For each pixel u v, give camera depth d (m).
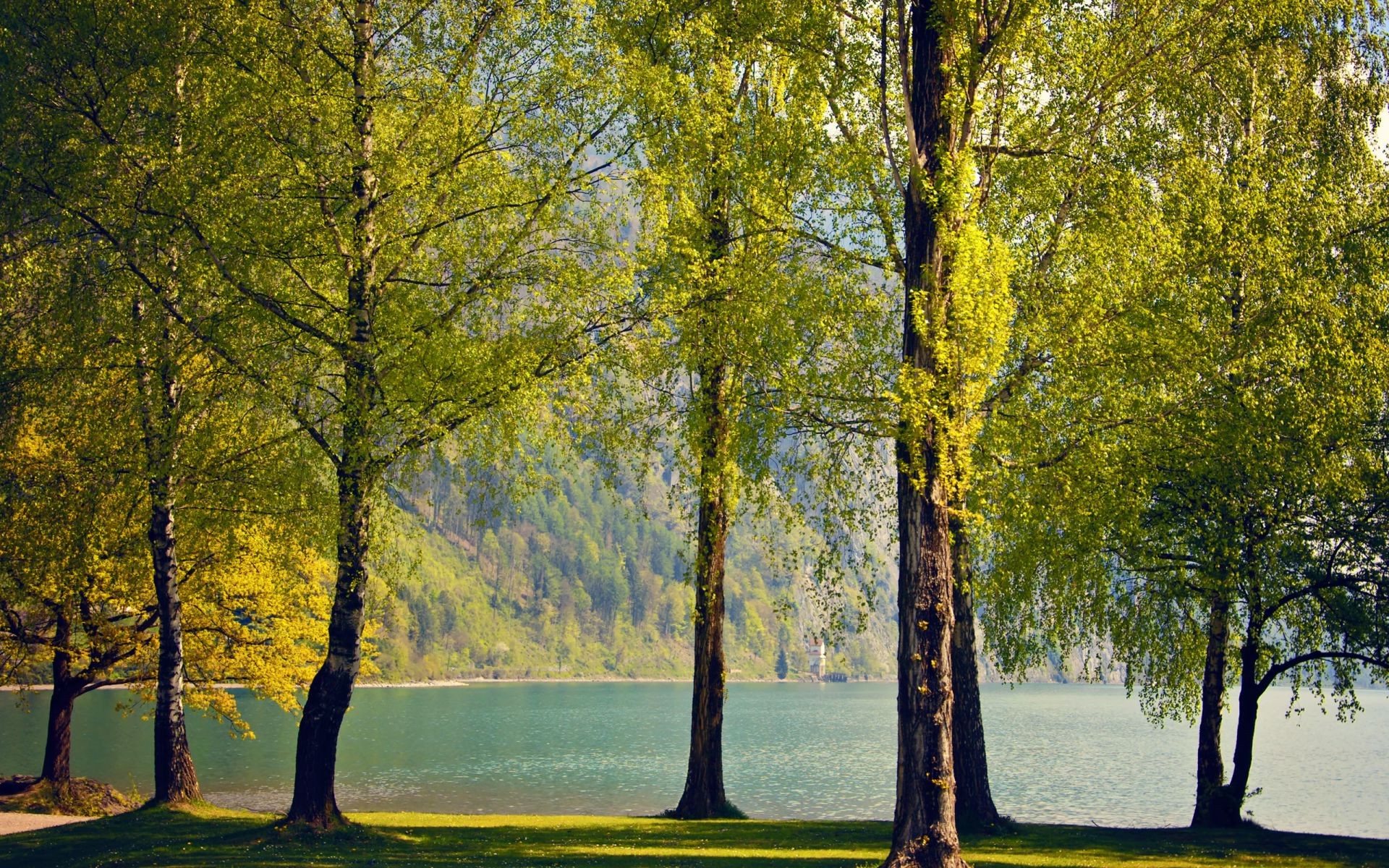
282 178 15.34
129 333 15.98
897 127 16.61
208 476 16.59
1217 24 15.57
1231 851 16.00
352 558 16.16
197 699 26.20
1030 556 17.34
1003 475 15.66
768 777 52.12
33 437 22.19
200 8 15.38
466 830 18.34
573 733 86.38
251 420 17.77
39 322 16.97
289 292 15.98
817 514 17.28
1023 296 16.59
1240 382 16.06
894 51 15.83
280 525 18.19
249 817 19.38
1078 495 15.47
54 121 16.11
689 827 19.33
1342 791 43.72
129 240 15.71
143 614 26.22
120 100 15.95
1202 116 17.34
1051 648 21.36
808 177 17.14
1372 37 17.30
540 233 16.48
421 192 15.41
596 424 17.38
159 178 15.25
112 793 27.64
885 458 16.48
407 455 15.63
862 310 16.94
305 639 27.78
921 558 12.74
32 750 56.38
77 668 27.70
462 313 16.09
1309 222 16.41
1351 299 16.39
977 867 13.71
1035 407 15.91
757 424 16.52
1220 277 15.98
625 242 17.08
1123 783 48.16
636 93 16.23
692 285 16.78
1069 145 15.60
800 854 15.27
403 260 16.25
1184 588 19.44
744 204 17.64
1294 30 17.00
